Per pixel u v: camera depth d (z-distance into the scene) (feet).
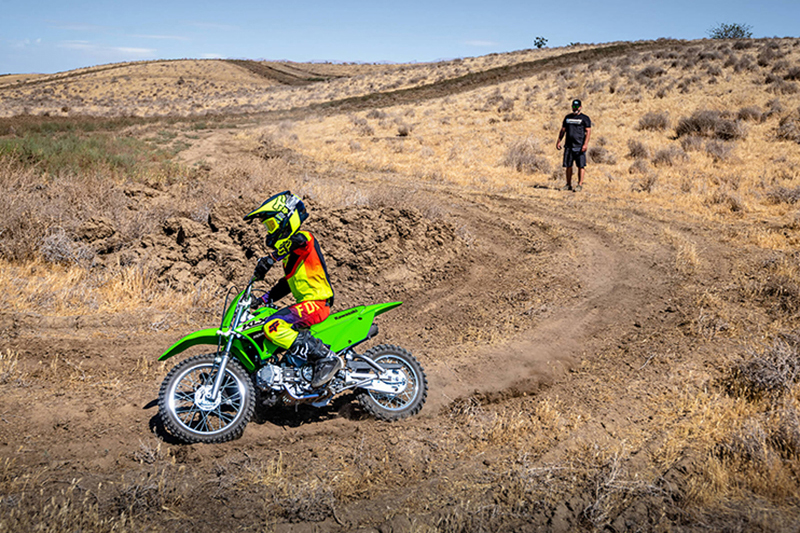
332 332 13.70
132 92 236.02
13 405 14.05
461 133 78.13
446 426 14.24
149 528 10.09
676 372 16.69
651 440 13.21
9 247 23.91
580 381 16.81
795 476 11.48
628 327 20.83
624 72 105.81
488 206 40.75
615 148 63.98
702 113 66.95
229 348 12.82
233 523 10.37
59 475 11.57
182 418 13.83
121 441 12.89
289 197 12.91
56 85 246.88
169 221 26.53
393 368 14.23
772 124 65.72
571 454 12.75
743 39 141.59
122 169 42.70
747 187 44.93
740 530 9.98
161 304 21.68
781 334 18.37
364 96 146.41
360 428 13.96
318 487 11.32
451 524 10.33
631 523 10.34
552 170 56.13
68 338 18.19
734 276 25.38
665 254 29.48
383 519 10.61
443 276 26.81
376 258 26.40
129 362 17.02
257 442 13.16
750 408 14.20
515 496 11.20
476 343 19.45
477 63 186.19
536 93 102.32
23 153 39.19
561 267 27.58
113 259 24.81
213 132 93.40
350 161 63.05
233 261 24.59
